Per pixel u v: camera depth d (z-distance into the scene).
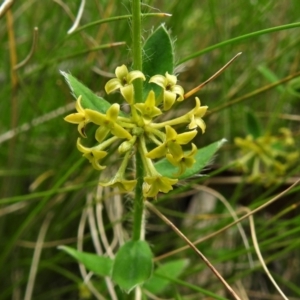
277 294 0.15
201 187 0.14
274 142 0.15
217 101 0.16
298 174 0.15
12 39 0.13
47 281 0.15
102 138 0.08
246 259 0.15
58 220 0.15
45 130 0.17
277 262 0.16
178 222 0.17
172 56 0.09
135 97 0.08
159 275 0.11
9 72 0.16
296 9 0.17
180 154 0.08
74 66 0.16
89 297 0.14
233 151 0.17
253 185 0.15
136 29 0.08
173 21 0.15
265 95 0.17
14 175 0.15
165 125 0.08
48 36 0.16
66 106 0.15
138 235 0.09
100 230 0.13
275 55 0.16
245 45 0.17
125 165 0.08
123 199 0.15
